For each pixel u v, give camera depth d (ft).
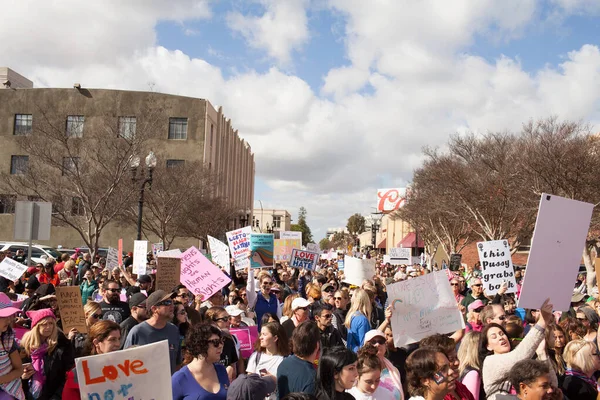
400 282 22.84
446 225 146.51
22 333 25.41
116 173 113.70
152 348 14.56
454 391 15.89
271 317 26.58
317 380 15.81
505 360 17.56
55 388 20.04
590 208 19.36
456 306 23.12
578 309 29.60
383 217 320.09
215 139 207.10
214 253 46.14
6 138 183.93
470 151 113.29
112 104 185.88
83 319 25.88
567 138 89.40
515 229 120.47
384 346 18.99
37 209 43.37
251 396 15.49
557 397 14.67
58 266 59.72
